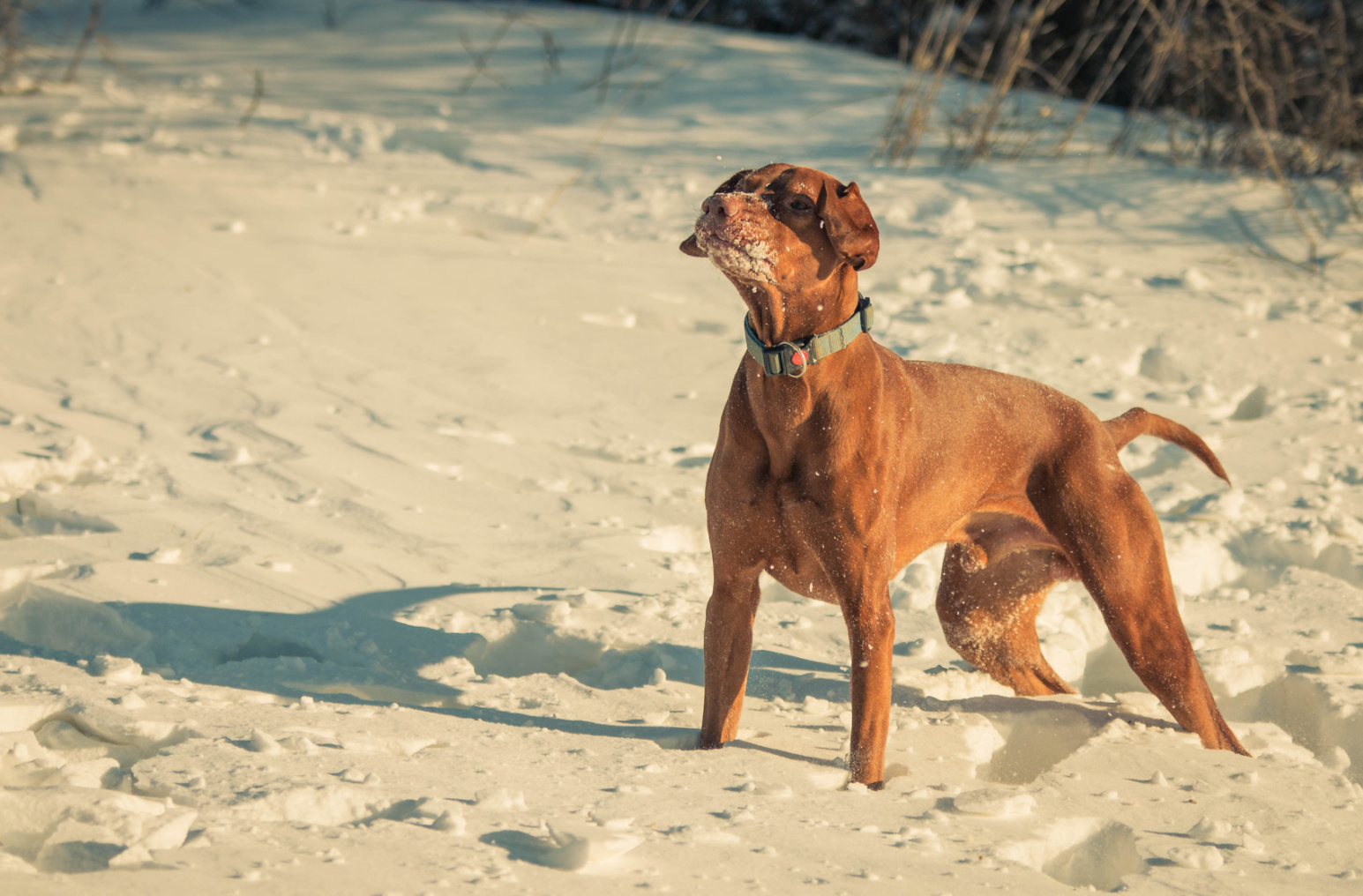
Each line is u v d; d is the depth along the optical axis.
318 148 13.18
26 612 4.91
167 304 9.23
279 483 6.65
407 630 4.95
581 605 5.33
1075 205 12.02
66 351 8.41
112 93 14.84
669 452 7.48
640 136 14.08
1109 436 4.67
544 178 12.65
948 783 3.79
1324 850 3.38
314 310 9.38
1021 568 4.90
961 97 15.29
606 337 9.28
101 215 10.66
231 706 4.05
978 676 5.03
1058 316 9.61
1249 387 8.51
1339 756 4.41
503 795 3.21
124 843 2.77
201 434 7.32
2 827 2.93
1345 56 13.09
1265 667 5.00
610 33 18.72
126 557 5.53
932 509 4.30
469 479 6.95
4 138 12.69
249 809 3.01
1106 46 17.73
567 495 6.82
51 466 6.58
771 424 3.85
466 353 8.88
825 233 3.72
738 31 20.11
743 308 9.85
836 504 3.82
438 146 13.88
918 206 11.86
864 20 20.64
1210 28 13.65
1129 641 4.48
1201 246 11.08
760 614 5.65
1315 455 7.40
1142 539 4.49
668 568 5.93
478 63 16.72
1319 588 5.86
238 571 5.44
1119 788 3.77
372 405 7.95
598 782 3.50
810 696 4.65
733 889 2.80
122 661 4.25
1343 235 11.23
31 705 3.77
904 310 9.71
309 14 20.56
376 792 3.21
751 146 13.67
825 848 3.08
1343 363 8.84
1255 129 12.75
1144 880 3.11
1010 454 4.48
